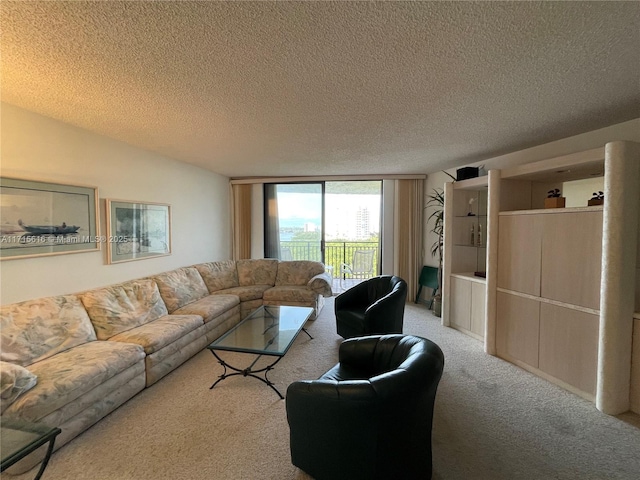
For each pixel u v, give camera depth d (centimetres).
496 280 306
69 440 181
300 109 230
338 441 139
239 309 408
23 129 229
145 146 339
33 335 209
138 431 193
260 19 128
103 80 184
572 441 183
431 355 150
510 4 120
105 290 277
